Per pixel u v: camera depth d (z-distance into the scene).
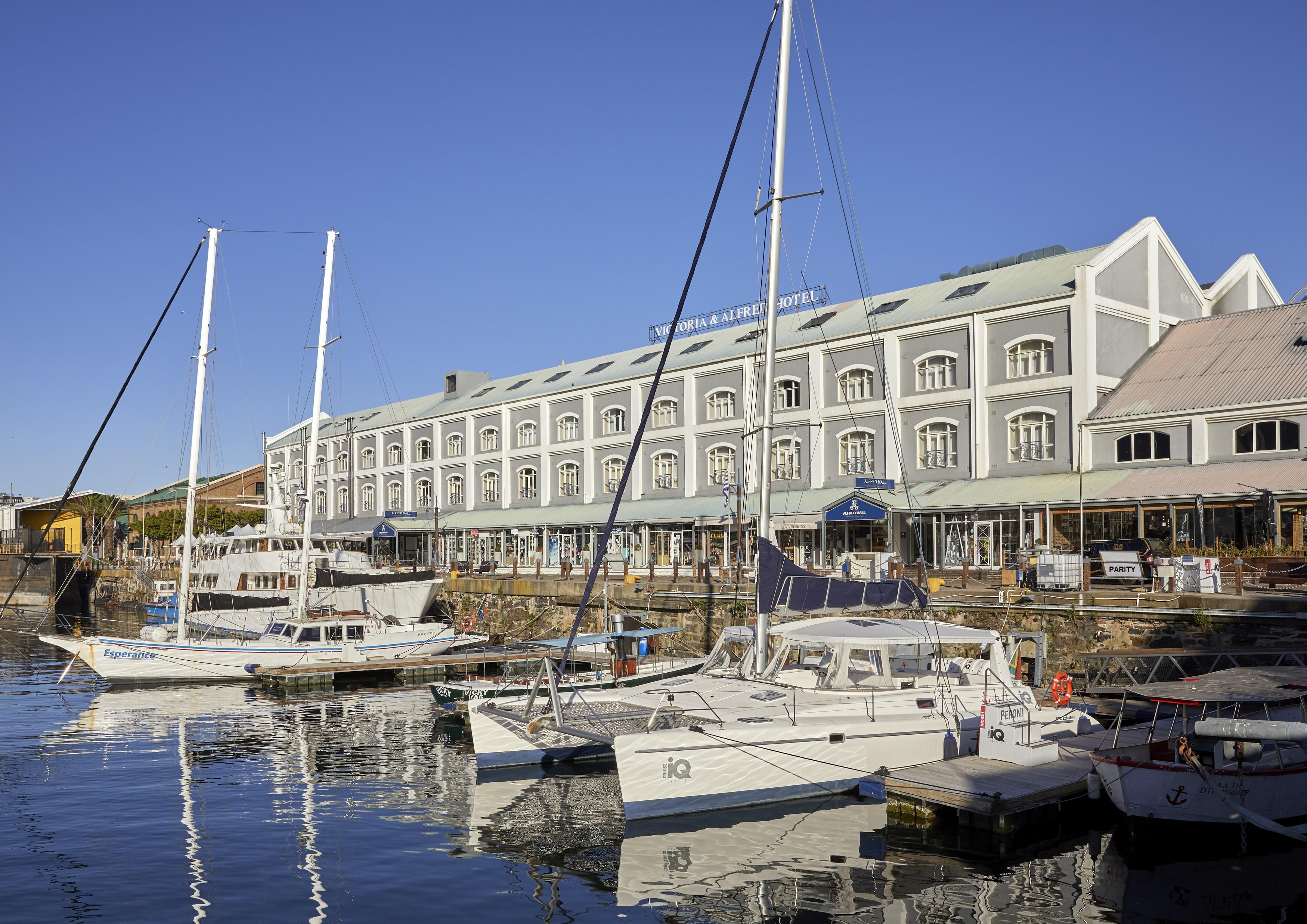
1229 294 46.97
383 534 65.62
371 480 79.25
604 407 58.91
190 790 18.72
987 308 41.53
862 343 45.84
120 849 14.96
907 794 15.71
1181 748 14.73
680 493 53.38
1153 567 27.47
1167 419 35.84
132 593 74.06
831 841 15.07
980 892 12.99
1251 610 23.12
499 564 60.31
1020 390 40.38
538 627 43.16
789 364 48.91
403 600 43.81
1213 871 13.73
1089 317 38.59
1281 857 14.31
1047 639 26.83
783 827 15.76
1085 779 15.84
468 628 42.34
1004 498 38.28
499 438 66.31
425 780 19.42
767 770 16.66
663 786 16.02
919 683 19.14
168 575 66.69
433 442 72.50
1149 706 21.45
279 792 18.48
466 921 12.18
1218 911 12.32
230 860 14.47
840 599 19.61
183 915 12.34
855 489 43.53
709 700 18.86
